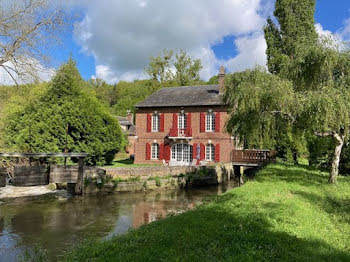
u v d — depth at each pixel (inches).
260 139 533.6
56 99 868.6
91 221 447.8
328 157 725.9
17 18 505.7
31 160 798.5
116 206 557.3
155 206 564.7
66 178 629.3
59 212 498.6
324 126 421.7
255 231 247.9
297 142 565.9
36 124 824.3
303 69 489.4
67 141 860.6
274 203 350.0
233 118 575.5
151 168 792.3
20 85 561.3
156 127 1141.1
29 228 404.8
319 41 479.2
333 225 291.4
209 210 326.0
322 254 207.8
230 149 1018.7
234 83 564.4
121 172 736.3
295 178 565.9
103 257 197.3
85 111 892.0
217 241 222.1
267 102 473.7
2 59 501.7
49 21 532.4
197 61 1651.1
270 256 193.6
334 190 450.6
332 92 423.2
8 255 306.3
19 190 662.5
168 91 1216.2
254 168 1120.2
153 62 1642.5
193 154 1071.6
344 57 459.2
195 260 183.3
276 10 1050.1
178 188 777.6
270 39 1063.6
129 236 248.4
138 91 2480.3
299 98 448.8
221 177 919.7
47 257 299.6
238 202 360.8
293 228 261.3
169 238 229.1
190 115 1083.3
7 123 807.7
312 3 1005.2
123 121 1850.4
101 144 919.0
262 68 528.7
